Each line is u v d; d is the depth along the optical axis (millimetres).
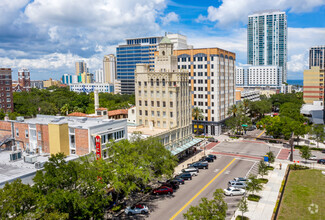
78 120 71000
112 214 53344
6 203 33125
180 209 55594
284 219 50938
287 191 65062
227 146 113500
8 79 144750
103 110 96000
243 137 128375
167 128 94125
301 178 74312
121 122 67562
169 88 92688
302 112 155250
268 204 58094
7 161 53062
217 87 131875
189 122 103750
